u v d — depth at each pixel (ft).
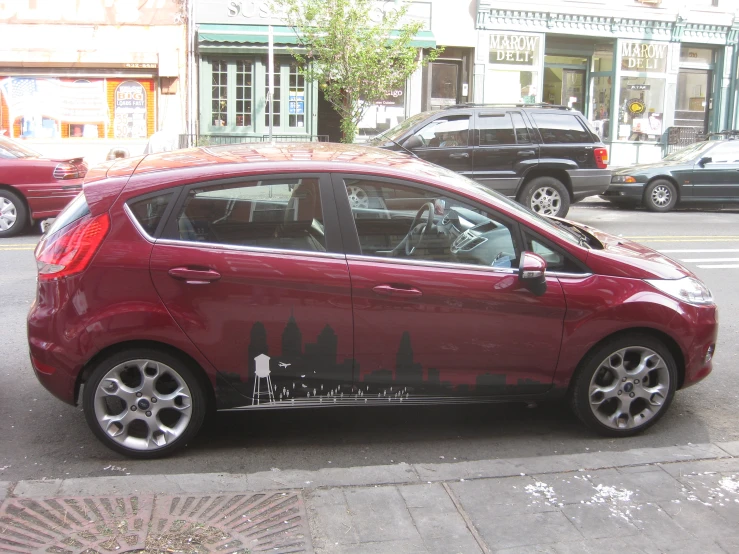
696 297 15.20
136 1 59.82
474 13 65.46
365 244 14.12
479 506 11.69
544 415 16.51
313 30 52.90
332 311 13.85
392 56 52.65
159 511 11.35
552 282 14.42
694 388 18.30
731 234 41.86
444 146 40.45
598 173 42.16
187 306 13.58
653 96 72.28
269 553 10.37
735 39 73.61
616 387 14.97
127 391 13.82
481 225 14.55
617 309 14.51
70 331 13.51
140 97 60.80
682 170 51.90
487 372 14.47
